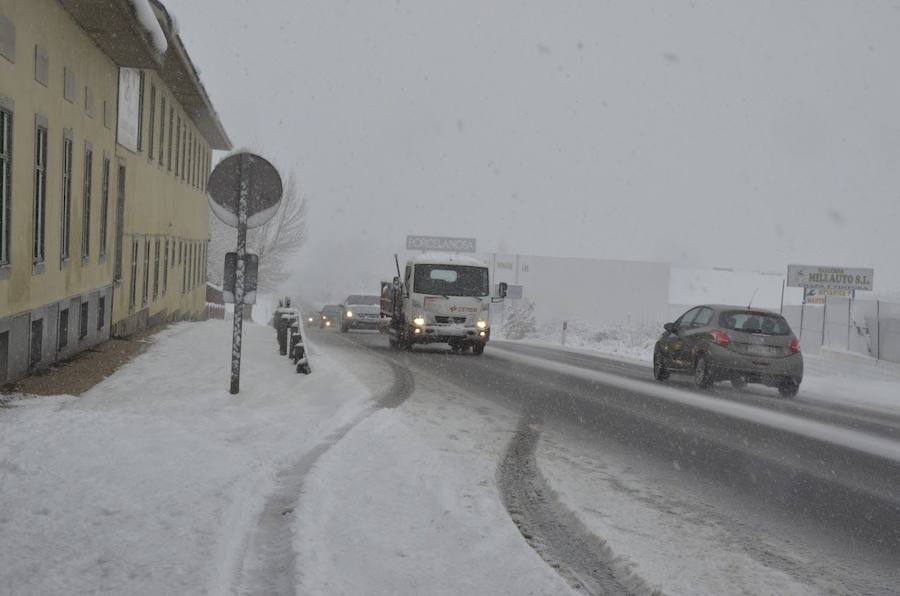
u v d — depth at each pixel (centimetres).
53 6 1480
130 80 2167
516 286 5534
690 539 660
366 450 888
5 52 1237
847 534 696
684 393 1688
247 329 2653
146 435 860
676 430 1192
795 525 717
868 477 936
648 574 569
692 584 556
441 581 521
